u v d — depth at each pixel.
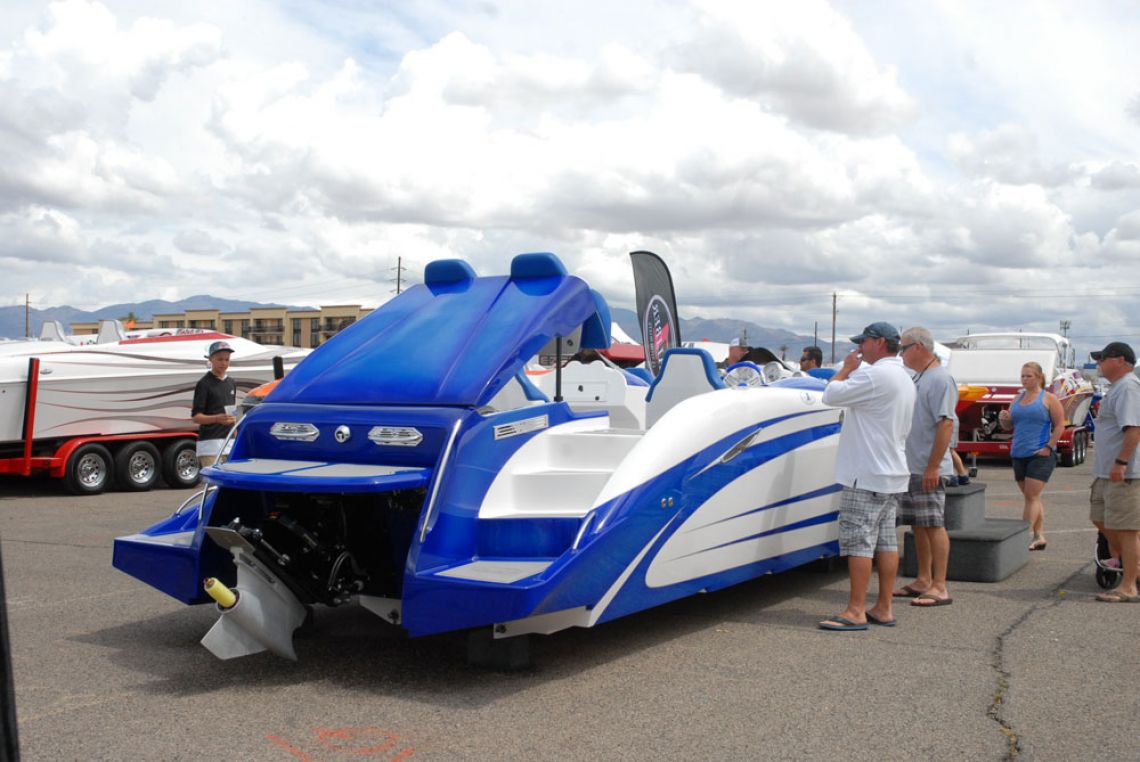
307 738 4.04
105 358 14.45
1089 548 8.77
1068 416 17.50
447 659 5.21
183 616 6.20
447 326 5.62
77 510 12.11
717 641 5.59
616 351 22.17
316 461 5.17
